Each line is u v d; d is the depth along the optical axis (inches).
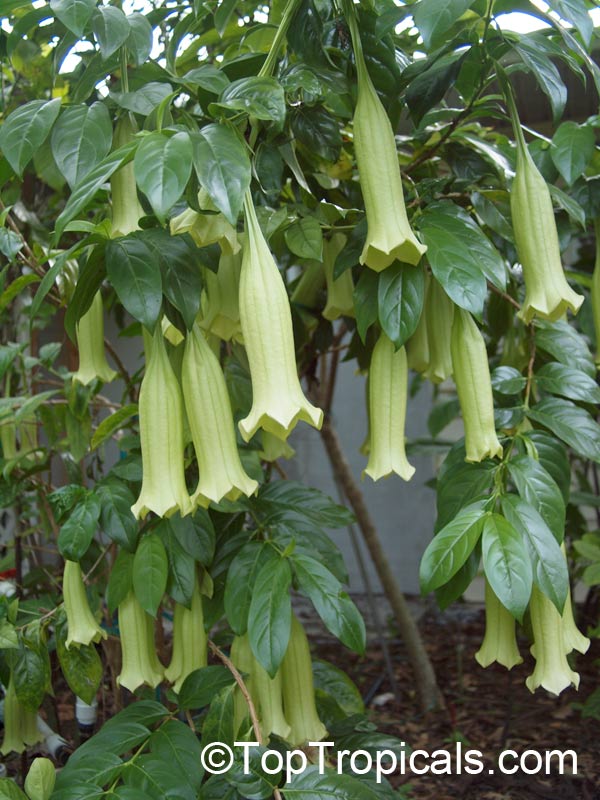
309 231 63.6
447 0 51.2
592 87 106.7
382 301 56.2
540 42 60.6
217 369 54.8
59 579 105.1
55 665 100.0
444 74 65.4
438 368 71.4
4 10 58.7
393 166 55.5
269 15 76.9
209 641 72.0
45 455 101.4
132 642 70.0
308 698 68.6
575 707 130.1
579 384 67.9
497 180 79.2
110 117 61.9
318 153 72.4
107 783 59.7
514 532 52.0
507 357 89.0
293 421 49.6
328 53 67.3
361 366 93.5
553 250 57.8
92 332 72.6
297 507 75.8
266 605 58.2
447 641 173.5
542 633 58.3
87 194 48.7
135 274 52.8
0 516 133.5
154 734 62.1
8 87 106.9
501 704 136.9
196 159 46.9
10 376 108.4
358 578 220.7
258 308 50.6
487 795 105.2
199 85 58.6
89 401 88.7
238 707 67.8
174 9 77.3
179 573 69.2
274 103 52.5
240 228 62.2
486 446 57.6
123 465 73.4
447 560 52.7
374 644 176.1
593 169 76.2
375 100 56.0
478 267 54.2
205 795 59.1
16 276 94.3
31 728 86.0
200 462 54.8
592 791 104.3
